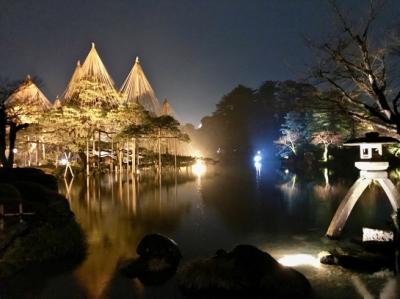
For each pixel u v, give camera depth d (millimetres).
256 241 17438
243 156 83250
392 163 38656
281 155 62062
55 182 26016
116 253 15820
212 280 11664
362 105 11359
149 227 20625
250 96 88938
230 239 17922
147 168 60750
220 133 92938
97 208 26438
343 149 50562
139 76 70438
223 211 24875
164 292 11867
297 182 38969
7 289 12172
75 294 11836
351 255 14078
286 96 69562
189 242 17500
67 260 14883
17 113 31891
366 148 15734
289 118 57562
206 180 44094
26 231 15383
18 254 14258
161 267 13492
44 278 13055
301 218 22078
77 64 59375
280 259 14711
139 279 12898
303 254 15297
